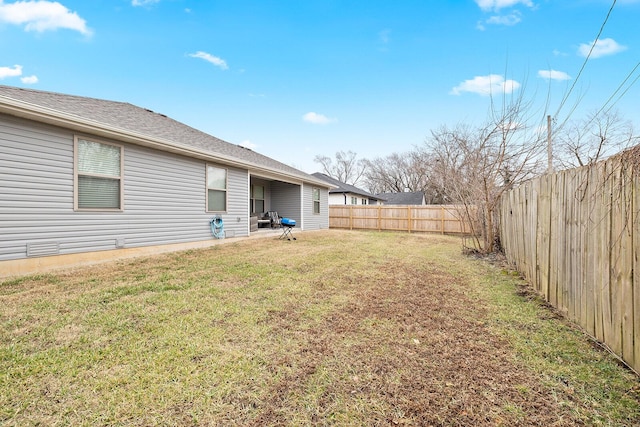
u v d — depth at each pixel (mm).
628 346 2162
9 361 2229
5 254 4527
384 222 15422
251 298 3758
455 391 1963
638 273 2047
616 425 1661
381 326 2975
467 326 2990
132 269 5242
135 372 2127
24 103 4348
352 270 5410
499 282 4746
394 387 2006
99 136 5652
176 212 7297
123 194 6098
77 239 5371
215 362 2273
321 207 14961
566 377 2098
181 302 3564
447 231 13703
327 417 1738
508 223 6285
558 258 3422
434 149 10688
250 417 1731
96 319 3029
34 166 4797
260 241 9312
